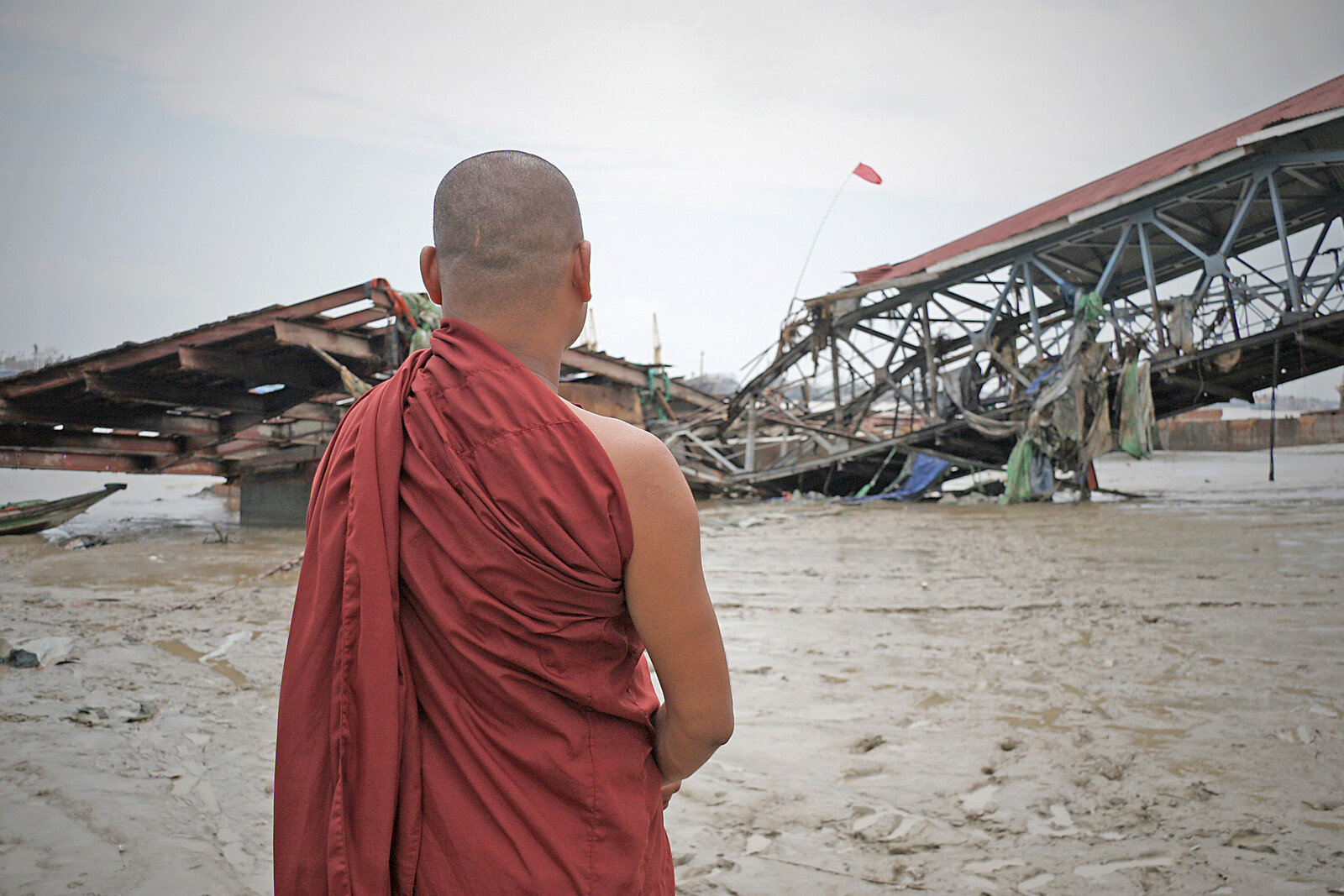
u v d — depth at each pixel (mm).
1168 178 19375
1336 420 49188
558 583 1097
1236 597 7395
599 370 24344
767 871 2828
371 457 1157
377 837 1061
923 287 24453
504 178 1271
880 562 10641
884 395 26562
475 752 1081
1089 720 4281
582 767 1116
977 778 3590
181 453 23391
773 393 27234
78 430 21469
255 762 3770
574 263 1302
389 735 1078
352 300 16875
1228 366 19672
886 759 3836
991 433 22094
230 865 2791
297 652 1163
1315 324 18375
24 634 6656
